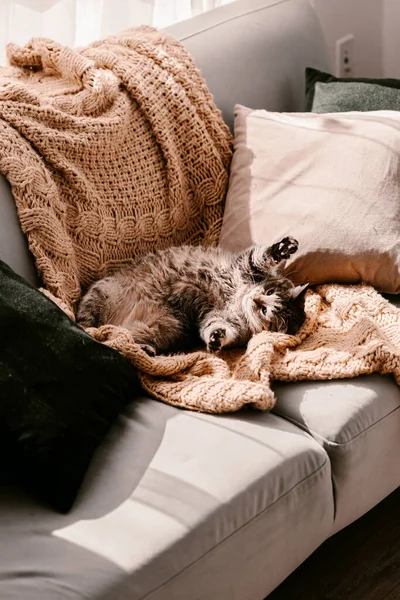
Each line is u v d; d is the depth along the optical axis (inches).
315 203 74.3
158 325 70.6
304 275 74.9
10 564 41.6
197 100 79.6
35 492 48.1
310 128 78.4
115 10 95.1
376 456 60.2
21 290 54.4
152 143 76.8
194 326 73.0
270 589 52.9
